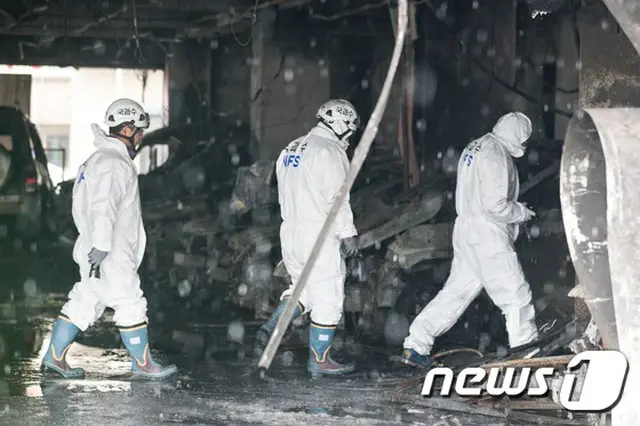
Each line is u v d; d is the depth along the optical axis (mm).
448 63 18750
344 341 12203
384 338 12039
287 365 10438
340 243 9766
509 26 18078
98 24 29953
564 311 11125
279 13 24812
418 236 12156
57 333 9492
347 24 25094
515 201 9766
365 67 25797
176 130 29891
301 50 25156
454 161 18562
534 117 17781
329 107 9914
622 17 5172
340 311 9797
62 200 25844
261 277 14359
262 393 8773
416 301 12023
